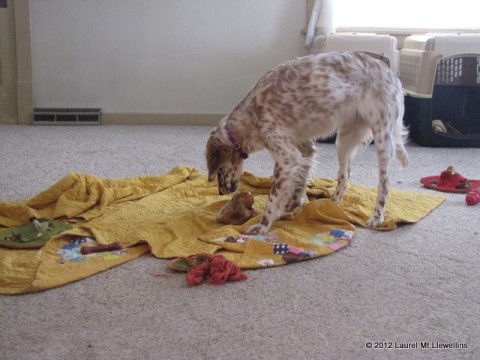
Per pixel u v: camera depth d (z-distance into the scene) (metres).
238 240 2.41
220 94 5.64
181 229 2.55
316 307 1.90
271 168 3.90
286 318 1.83
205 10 5.46
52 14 5.43
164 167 3.87
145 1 5.43
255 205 2.97
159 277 2.12
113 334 1.73
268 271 2.18
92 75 5.57
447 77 4.77
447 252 2.39
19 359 1.59
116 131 5.21
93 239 2.46
